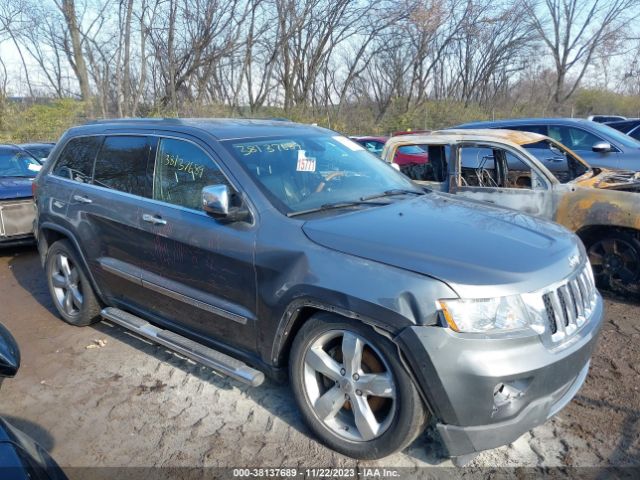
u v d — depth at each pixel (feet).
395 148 21.90
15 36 79.20
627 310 16.38
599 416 11.04
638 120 40.40
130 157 13.98
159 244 12.56
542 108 107.76
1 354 8.32
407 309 8.63
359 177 13.17
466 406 8.51
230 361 11.43
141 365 13.93
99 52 77.77
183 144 12.74
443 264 8.86
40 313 17.93
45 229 16.51
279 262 10.19
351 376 9.55
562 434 10.52
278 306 10.21
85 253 14.94
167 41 74.90
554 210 17.85
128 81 70.28
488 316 8.46
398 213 11.18
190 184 12.32
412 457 9.99
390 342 8.89
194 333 12.47
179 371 13.56
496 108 107.76
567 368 8.96
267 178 11.58
